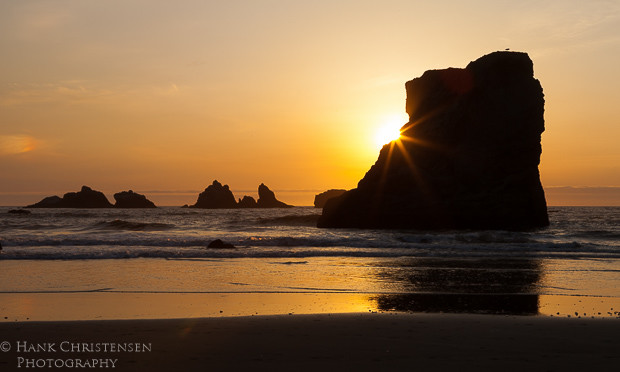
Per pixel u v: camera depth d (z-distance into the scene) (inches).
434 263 999.0
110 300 606.2
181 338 402.6
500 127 2202.3
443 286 720.3
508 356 351.6
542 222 2251.5
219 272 851.4
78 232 1898.4
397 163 2336.4
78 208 6939.0
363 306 574.9
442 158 2278.5
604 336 410.9
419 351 364.2
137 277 789.2
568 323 462.9
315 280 770.2
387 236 1627.7
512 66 2231.8
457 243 1481.3
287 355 354.0
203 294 650.2
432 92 2374.5
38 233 1838.1
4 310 543.5
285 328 438.9
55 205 7121.1
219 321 468.8
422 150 2319.1
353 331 427.8
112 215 3865.7
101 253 1065.5
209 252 1117.7
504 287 714.2
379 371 317.7
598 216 3688.5
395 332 424.8
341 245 1379.2
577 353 359.3
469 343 387.2
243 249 1229.1
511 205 2161.7
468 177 2199.8
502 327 445.4
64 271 848.3
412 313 525.7
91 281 747.4
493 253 1189.1
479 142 2218.3
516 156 2199.8
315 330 431.5
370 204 2271.2
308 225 2605.8
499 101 2222.0
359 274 836.0
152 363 336.2
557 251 1259.2
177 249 1194.0
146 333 419.2
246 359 344.5
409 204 2210.9
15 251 1091.9
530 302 602.5
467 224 2158.0
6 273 821.9
